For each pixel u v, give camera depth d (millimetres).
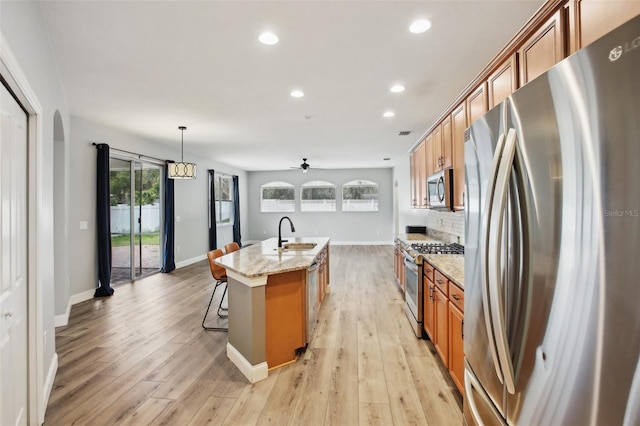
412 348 2883
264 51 2438
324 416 1967
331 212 10320
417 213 6613
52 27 2094
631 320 609
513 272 981
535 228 891
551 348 821
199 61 2592
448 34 2217
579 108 736
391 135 5258
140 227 5715
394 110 3896
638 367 595
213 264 3500
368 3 1874
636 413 597
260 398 2152
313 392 2219
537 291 879
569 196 768
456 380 2109
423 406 2059
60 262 3453
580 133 734
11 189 1605
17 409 1682
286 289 2633
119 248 5426
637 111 598
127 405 2076
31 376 1852
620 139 635
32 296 1862
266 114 4047
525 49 1832
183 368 2553
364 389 2252
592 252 699
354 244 10195
